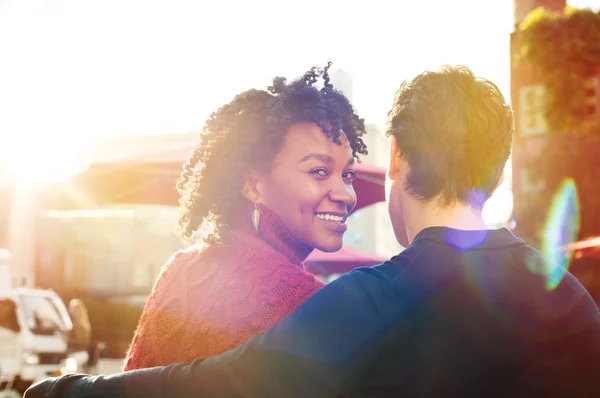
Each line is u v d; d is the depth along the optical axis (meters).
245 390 1.24
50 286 29.77
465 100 1.35
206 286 1.62
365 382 1.21
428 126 1.35
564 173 13.86
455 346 1.21
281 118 1.70
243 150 1.72
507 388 1.21
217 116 1.78
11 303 11.79
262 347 1.24
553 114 14.09
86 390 1.39
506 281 1.26
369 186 5.10
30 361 11.52
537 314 1.25
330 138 1.71
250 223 1.74
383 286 1.25
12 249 24.95
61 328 12.10
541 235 13.98
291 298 1.59
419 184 1.37
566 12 14.48
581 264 9.16
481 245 1.31
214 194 1.75
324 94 1.75
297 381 1.21
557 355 1.23
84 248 30.89
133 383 1.35
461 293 1.24
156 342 1.62
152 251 32.19
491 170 1.36
